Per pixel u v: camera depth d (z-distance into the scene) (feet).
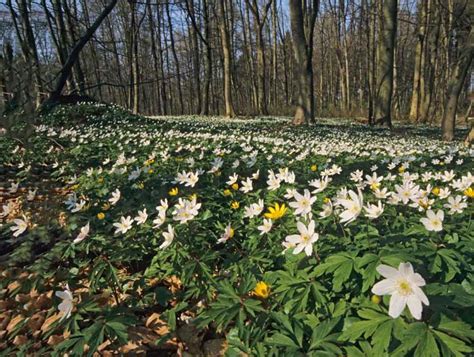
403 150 28.12
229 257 9.61
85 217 13.38
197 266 8.97
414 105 97.04
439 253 6.79
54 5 75.82
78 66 70.64
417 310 4.64
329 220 9.09
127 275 11.09
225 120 75.66
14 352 8.49
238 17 130.00
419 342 5.12
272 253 9.14
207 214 11.60
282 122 67.36
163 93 116.47
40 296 10.40
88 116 48.73
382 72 69.72
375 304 6.09
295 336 6.26
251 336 6.77
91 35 41.78
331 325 6.16
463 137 57.62
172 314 8.48
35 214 15.56
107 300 9.77
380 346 5.36
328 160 20.40
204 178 17.25
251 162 18.48
